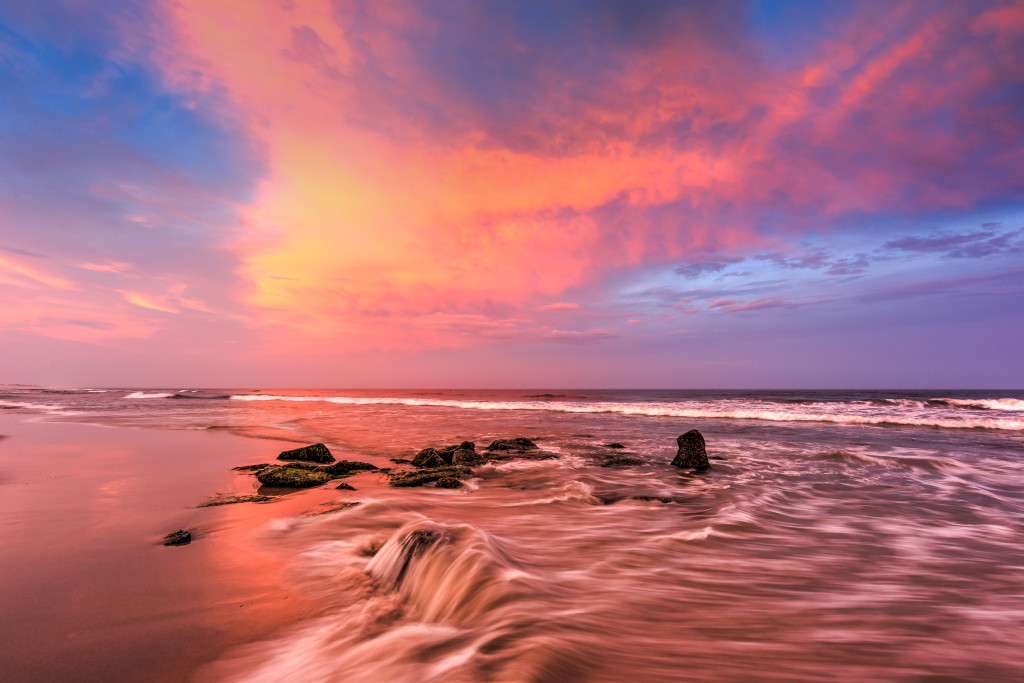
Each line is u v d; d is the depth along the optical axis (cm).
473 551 457
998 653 321
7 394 6688
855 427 2134
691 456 1176
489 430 2084
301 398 6056
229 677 286
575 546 577
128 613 372
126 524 622
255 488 865
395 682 273
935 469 1143
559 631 338
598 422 2503
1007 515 750
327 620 368
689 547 578
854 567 514
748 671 292
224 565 485
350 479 1001
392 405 4456
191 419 2452
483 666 283
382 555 491
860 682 281
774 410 2942
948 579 480
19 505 712
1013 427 2017
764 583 462
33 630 340
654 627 358
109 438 1576
